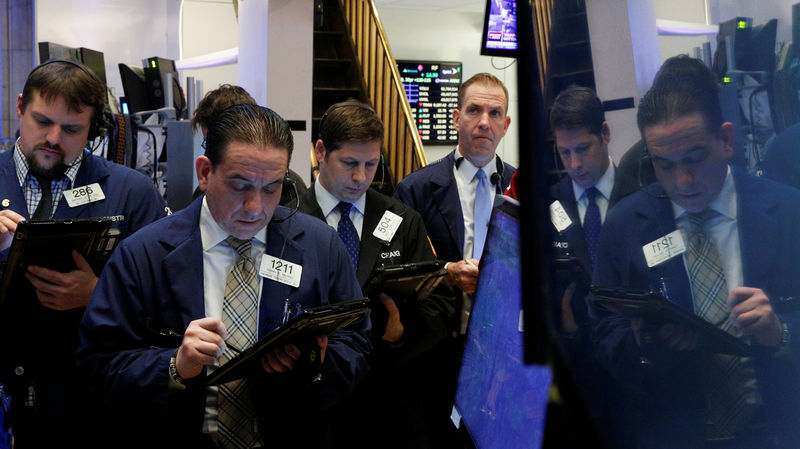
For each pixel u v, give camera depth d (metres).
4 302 1.85
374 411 2.32
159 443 1.55
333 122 2.32
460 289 2.59
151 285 1.56
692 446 0.28
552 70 0.31
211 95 2.57
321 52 6.91
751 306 0.28
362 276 2.33
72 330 1.98
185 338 1.39
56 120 1.96
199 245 1.60
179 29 9.62
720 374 0.28
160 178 4.68
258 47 5.02
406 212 2.50
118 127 3.22
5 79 8.71
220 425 1.52
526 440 0.56
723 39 0.29
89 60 5.54
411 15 9.27
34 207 2.04
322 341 1.49
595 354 0.30
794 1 0.27
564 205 0.30
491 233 0.83
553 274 0.30
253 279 1.62
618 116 0.30
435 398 2.52
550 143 0.31
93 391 1.54
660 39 0.30
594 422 0.29
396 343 2.25
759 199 0.28
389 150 6.09
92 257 1.83
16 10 8.72
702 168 0.29
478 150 2.76
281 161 1.50
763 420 0.27
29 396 1.95
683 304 0.29
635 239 0.30
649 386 0.29
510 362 0.64
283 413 1.56
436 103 9.34
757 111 0.28
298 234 1.71
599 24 0.30
